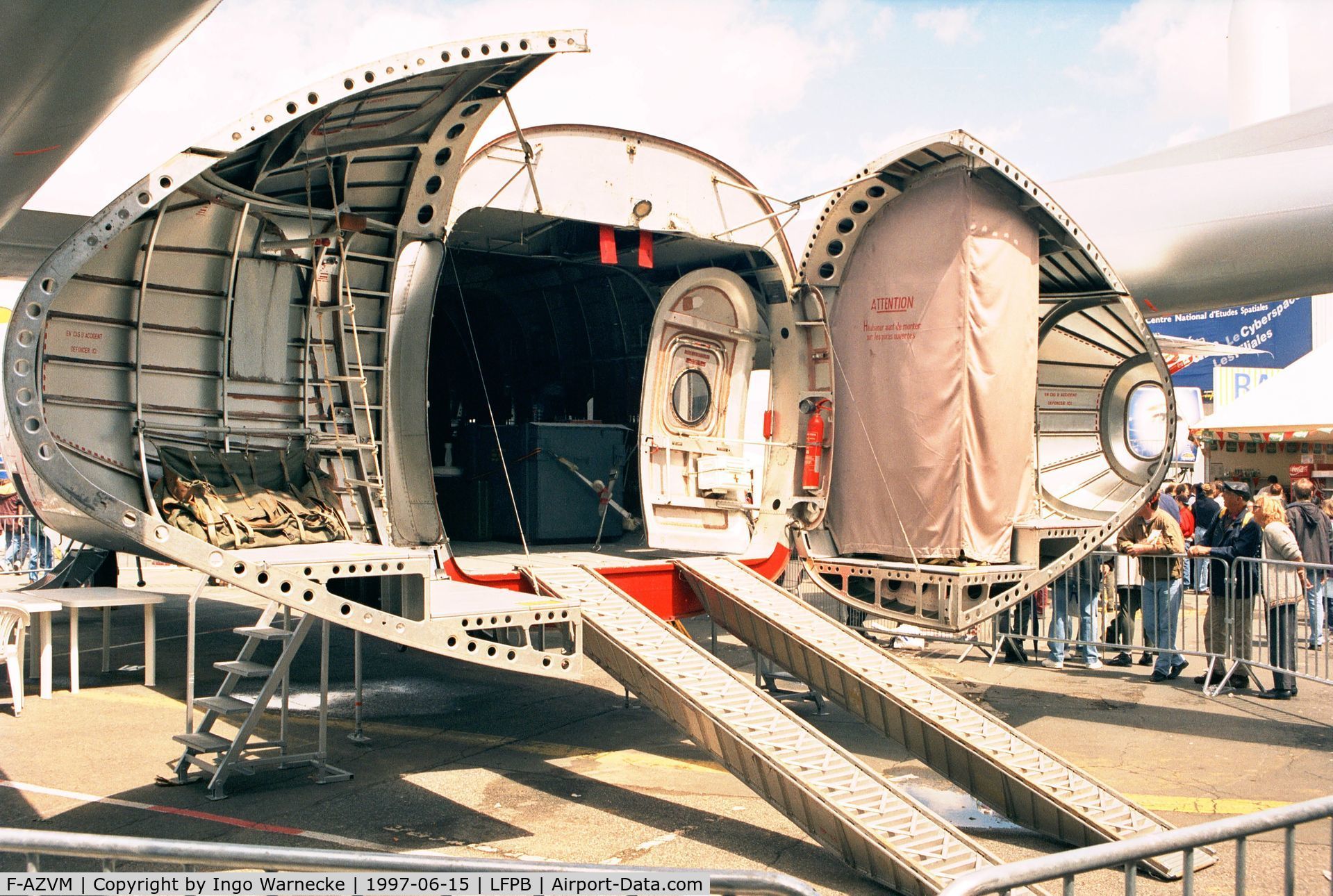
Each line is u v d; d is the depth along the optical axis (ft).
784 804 16.44
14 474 24.18
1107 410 31.53
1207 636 30.32
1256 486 65.98
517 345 37.45
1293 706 27.30
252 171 17.65
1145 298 36.04
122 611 43.32
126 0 19.62
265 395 19.89
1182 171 35.24
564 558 25.76
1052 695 28.63
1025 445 25.52
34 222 38.99
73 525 23.32
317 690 28.50
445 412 36.55
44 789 19.12
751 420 38.52
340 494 20.35
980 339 24.35
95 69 22.71
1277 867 16.16
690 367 26.96
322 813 17.90
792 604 22.80
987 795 17.84
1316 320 110.63
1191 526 44.80
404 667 31.91
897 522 25.46
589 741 23.16
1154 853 9.01
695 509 26.81
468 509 31.65
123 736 23.13
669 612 23.98
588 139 22.67
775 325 27.30
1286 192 32.48
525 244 29.27
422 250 21.20
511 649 16.21
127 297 17.72
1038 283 25.95
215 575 13.98
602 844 16.57
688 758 21.81
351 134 18.03
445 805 18.43
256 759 19.42
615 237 25.91
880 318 25.68
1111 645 31.83
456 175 20.13
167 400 18.47
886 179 25.12
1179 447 67.10
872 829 14.80
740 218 25.48
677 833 17.20
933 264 24.76
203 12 21.15
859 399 26.13
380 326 21.18
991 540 24.88
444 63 15.83
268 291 19.84
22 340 13.26
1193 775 20.77
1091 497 30.83
